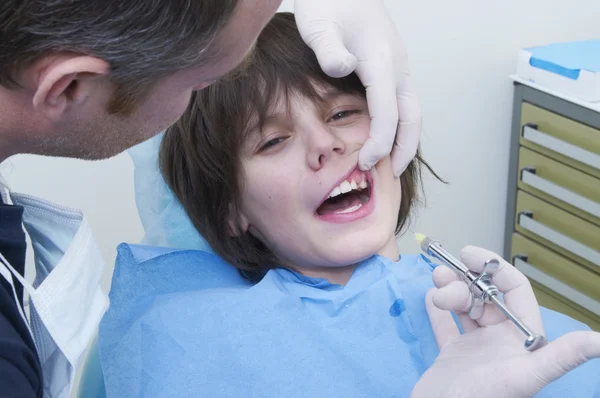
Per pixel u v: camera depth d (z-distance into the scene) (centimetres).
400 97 97
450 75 170
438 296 76
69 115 54
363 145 93
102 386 96
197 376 86
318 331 90
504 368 71
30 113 54
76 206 148
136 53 51
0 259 58
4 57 49
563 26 175
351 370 86
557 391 85
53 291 63
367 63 91
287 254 101
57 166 144
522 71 165
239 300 93
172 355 88
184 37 52
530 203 172
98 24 49
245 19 54
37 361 56
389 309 91
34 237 73
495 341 78
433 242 81
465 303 76
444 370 77
